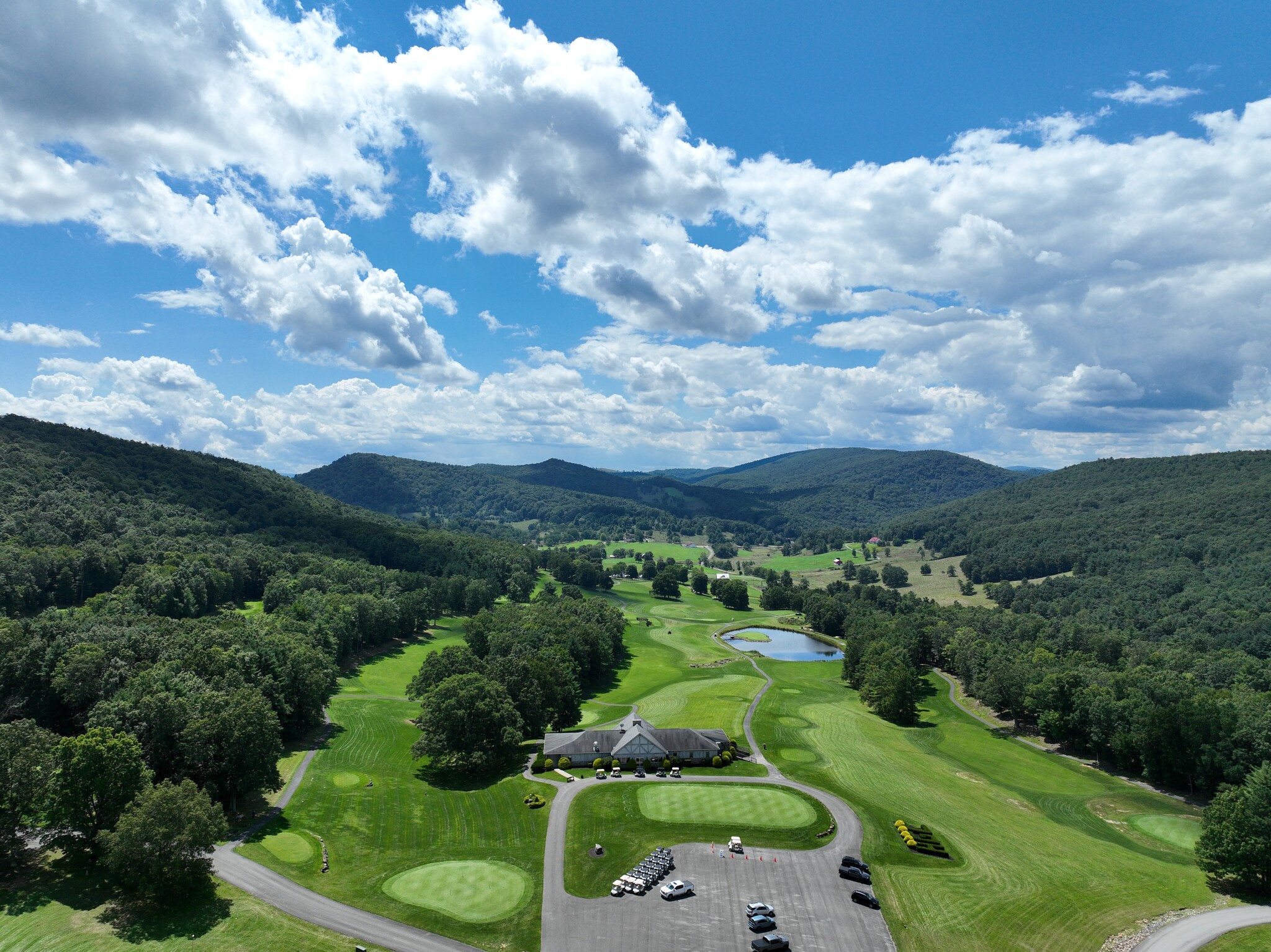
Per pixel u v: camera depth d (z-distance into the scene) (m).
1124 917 66.00
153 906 60.00
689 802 86.81
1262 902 69.75
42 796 65.69
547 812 83.69
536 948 57.50
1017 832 84.88
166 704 79.69
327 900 63.47
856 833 79.62
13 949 52.72
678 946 57.94
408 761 102.56
